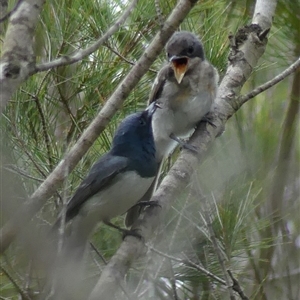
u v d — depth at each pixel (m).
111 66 8.73
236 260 8.88
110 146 8.83
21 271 7.22
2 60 5.31
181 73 9.05
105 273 6.44
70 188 8.38
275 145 11.59
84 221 7.93
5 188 6.34
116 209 8.00
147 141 8.27
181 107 9.19
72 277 6.57
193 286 8.46
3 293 7.46
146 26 8.85
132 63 8.40
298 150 12.50
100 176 7.89
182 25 9.84
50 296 6.05
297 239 11.18
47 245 6.38
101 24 8.62
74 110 8.94
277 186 11.13
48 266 6.43
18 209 6.09
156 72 9.78
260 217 10.22
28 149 8.11
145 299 7.62
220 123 8.90
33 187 7.84
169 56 9.35
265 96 12.31
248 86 12.29
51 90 8.80
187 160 8.05
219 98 9.09
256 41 9.12
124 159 8.04
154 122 9.34
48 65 5.48
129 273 7.85
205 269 7.73
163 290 8.15
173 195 7.58
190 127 9.41
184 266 8.03
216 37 9.67
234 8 10.62
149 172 8.16
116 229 8.56
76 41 8.71
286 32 10.97
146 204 7.44
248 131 11.22
